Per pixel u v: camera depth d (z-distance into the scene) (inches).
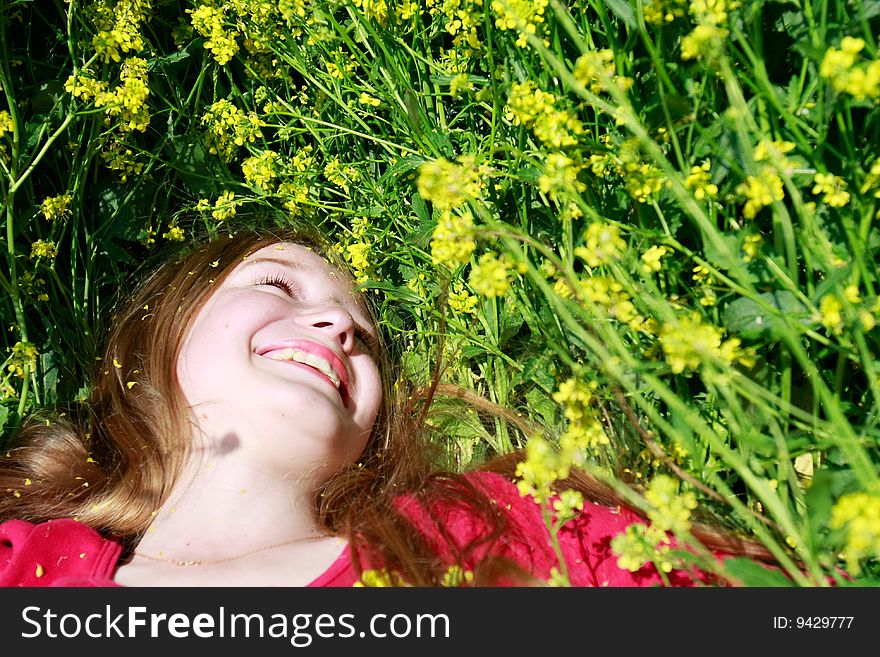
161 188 77.3
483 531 54.8
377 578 47.2
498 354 64.2
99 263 77.0
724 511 54.6
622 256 39.3
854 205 41.8
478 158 58.1
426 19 73.1
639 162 43.5
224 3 73.4
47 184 75.0
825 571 43.3
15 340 71.1
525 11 46.1
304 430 55.3
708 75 44.4
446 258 39.7
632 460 57.5
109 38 65.2
